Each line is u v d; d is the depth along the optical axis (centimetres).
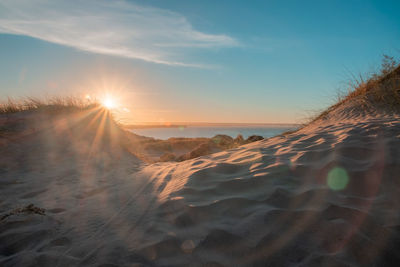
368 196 178
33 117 618
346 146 248
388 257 128
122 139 640
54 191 291
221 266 132
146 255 146
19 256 159
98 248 159
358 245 136
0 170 364
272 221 163
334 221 157
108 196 265
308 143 303
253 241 148
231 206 187
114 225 189
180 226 172
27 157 428
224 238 152
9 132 514
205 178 249
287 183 209
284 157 268
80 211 224
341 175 206
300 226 156
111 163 450
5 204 248
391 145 232
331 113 590
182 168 334
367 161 217
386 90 530
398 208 161
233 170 262
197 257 140
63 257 153
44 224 199
